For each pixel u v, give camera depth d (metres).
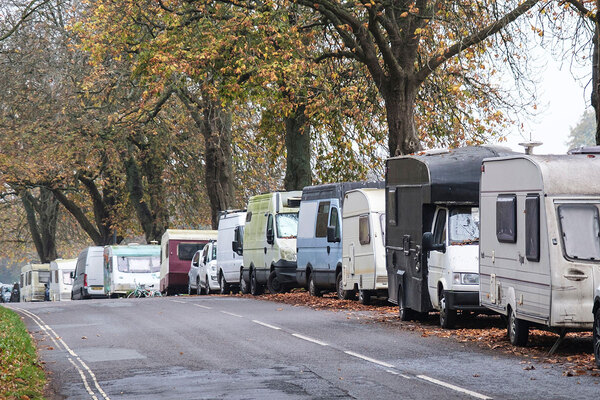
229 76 59.19
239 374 24.09
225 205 86.88
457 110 65.25
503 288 29.94
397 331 34.56
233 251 69.69
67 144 90.69
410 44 56.03
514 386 20.95
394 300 41.34
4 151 91.06
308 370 24.45
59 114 91.19
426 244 35.12
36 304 64.81
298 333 34.44
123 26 67.31
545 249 26.53
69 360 28.70
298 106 66.81
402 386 21.36
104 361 28.14
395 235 41.28
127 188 107.31
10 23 86.00
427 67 55.25
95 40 68.75
